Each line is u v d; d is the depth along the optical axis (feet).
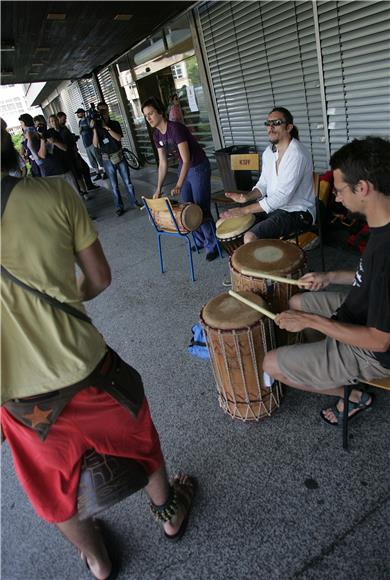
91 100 36.88
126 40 21.83
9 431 3.58
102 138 18.15
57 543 5.24
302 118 14.21
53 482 3.74
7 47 18.63
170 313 9.84
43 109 74.49
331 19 11.50
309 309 6.19
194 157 11.61
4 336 3.18
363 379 4.84
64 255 3.28
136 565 4.76
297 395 6.61
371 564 4.26
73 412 3.51
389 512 4.69
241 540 4.76
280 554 4.54
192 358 8.08
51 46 20.36
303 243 9.87
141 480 3.93
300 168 8.61
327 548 4.49
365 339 4.22
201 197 11.92
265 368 5.49
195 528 5.00
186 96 21.25
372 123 11.88
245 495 5.26
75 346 3.38
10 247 3.01
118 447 3.85
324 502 4.96
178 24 18.80
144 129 28.30
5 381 3.26
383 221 4.05
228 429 6.31
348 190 4.13
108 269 3.78
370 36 10.76
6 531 5.53
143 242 14.98
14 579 4.91
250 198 9.89
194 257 12.57
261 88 15.38
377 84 11.21
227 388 6.17
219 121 18.56
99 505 3.79
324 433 5.86
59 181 3.33
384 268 3.93
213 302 6.23
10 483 6.31
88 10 15.01
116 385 3.71
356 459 5.39
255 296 6.13
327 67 12.34
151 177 26.48
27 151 19.29
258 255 6.96
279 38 13.53
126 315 10.23
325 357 4.91
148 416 4.14
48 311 3.24
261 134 16.57
